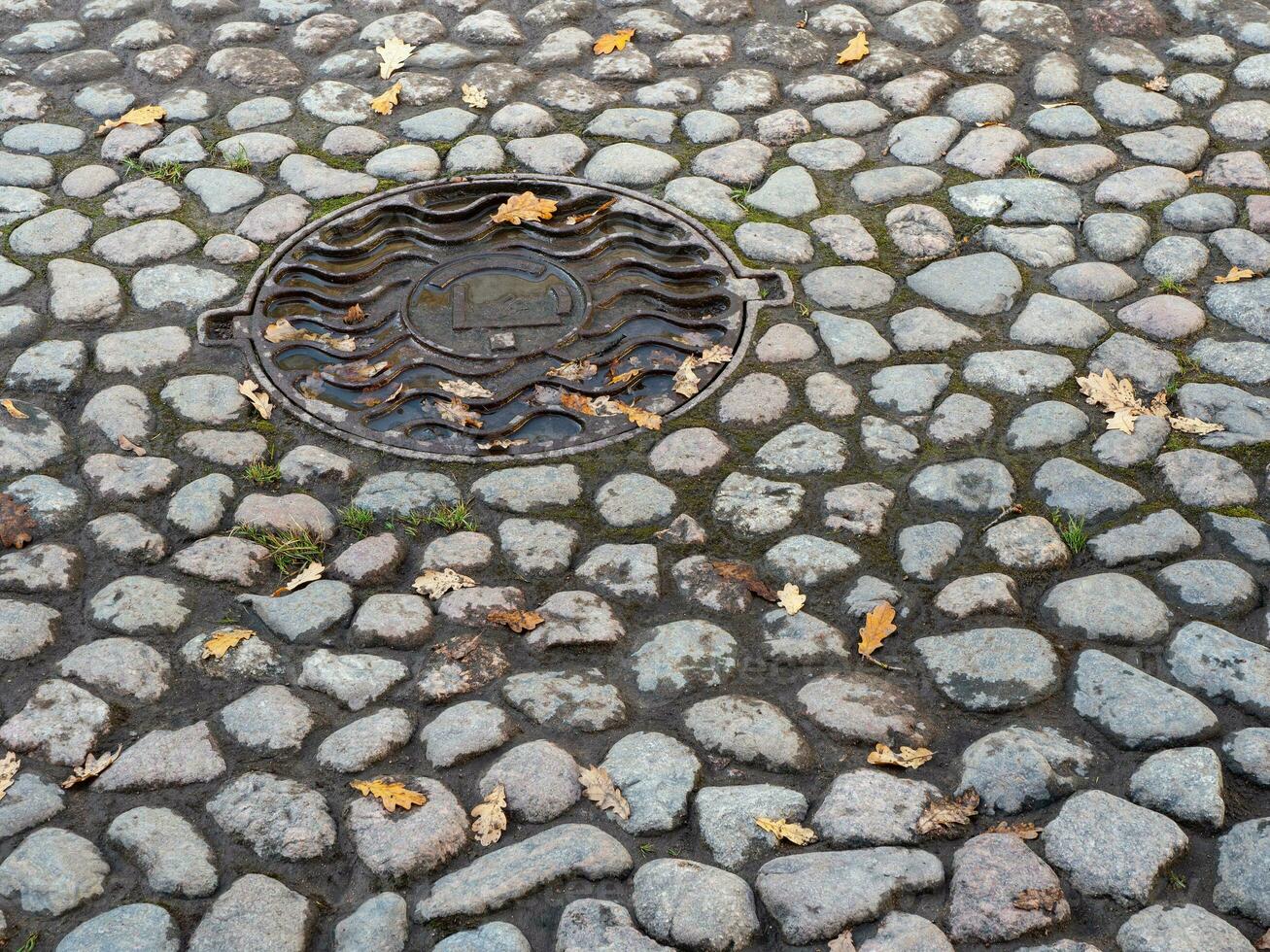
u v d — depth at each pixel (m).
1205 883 1.91
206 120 2.91
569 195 2.74
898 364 2.46
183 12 3.14
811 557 2.21
